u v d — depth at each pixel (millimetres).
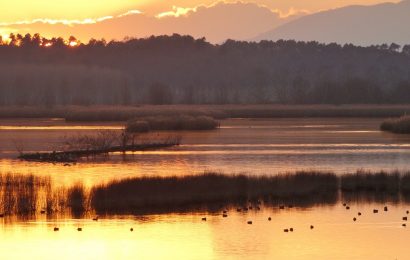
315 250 102438
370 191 140625
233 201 131375
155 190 131375
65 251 102188
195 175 143500
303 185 139500
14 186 139125
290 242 106062
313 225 115438
